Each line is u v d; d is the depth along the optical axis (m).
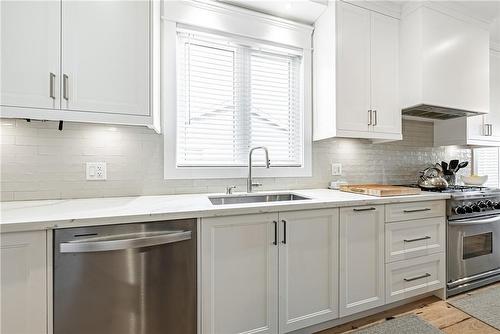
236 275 1.38
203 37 1.98
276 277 1.47
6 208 1.30
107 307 1.14
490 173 3.37
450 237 2.04
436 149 2.97
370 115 2.17
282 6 2.06
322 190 2.21
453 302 2.01
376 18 2.20
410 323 1.75
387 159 2.68
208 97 2.03
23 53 1.24
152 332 1.21
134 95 1.45
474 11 2.31
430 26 2.17
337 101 2.05
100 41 1.37
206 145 2.03
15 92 1.23
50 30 1.28
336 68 2.04
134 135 1.78
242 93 2.12
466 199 2.06
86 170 1.66
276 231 1.46
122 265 1.16
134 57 1.44
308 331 1.64
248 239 1.40
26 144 1.53
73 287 1.09
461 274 2.09
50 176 1.58
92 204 1.43
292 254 1.51
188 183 1.92
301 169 2.27
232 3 2.01
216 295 1.33
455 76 2.29
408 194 1.90
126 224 1.17
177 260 1.25
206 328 1.31
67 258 1.08
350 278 1.68
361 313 1.80
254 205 1.41
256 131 2.18
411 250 1.88
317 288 1.58
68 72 1.31
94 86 1.36
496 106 2.86
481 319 1.78
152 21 1.48
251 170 2.03
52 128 1.59
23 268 1.03
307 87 2.29
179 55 1.94
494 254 2.25
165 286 1.23
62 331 1.08
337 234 1.63
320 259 1.59
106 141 1.71
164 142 1.84
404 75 2.27
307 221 1.55
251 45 2.11
